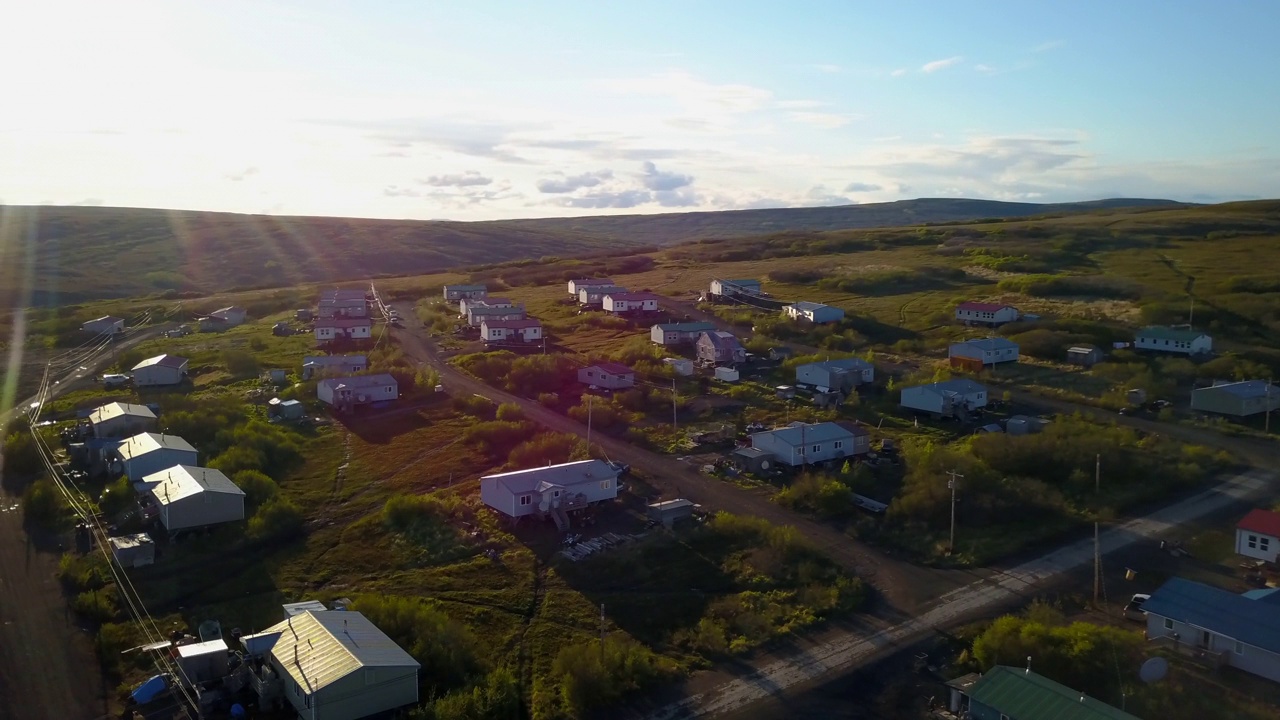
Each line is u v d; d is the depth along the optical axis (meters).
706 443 78.94
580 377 100.38
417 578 53.03
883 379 99.00
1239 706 37.75
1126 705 37.91
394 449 78.44
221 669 41.41
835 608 49.03
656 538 58.22
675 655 44.69
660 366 104.88
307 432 83.50
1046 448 70.94
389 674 38.53
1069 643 41.69
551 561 55.22
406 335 131.88
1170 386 92.81
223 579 53.00
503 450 77.62
